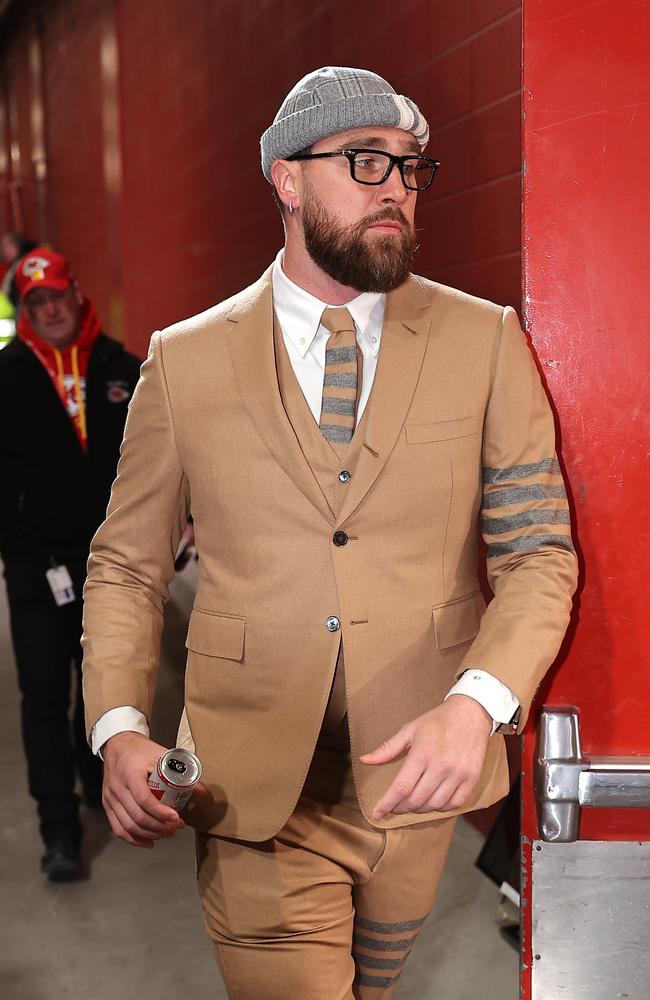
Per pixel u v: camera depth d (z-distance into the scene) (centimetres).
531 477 144
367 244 144
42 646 310
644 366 144
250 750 153
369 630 148
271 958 157
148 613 161
